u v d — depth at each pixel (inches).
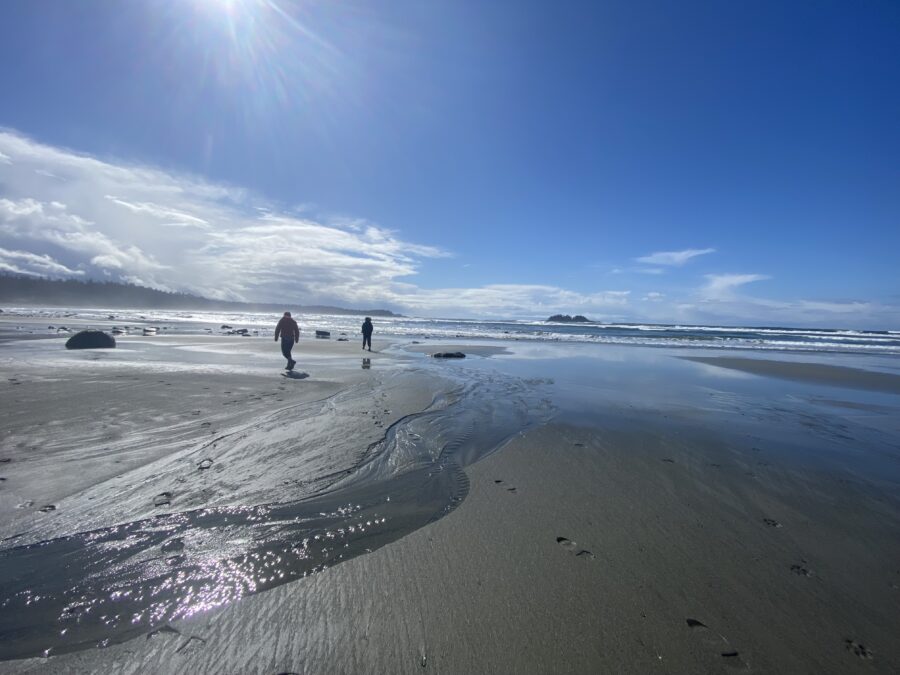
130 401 300.7
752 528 150.6
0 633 96.0
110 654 91.9
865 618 106.3
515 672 88.6
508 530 145.2
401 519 152.2
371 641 96.1
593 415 312.8
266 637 97.2
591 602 109.7
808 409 356.2
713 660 92.4
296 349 787.4
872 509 167.5
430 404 333.4
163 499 161.5
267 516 151.9
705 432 274.7
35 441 214.4
